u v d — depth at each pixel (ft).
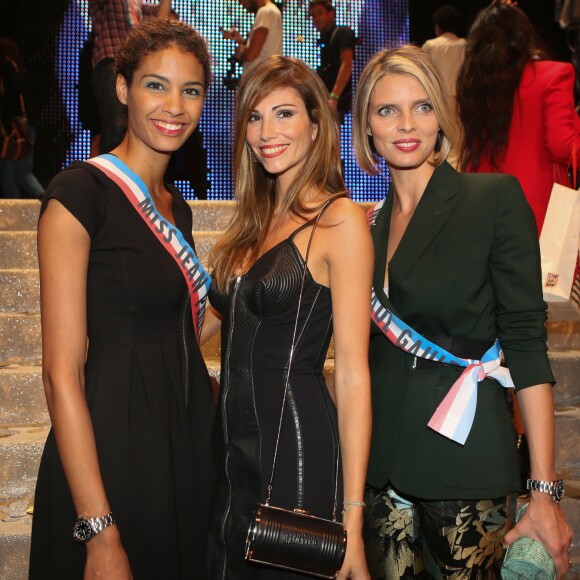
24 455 8.77
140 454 5.68
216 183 20.92
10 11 20.62
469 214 6.00
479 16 9.30
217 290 6.23
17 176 16.06
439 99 6.18
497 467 5.90
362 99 6.43
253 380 5.90
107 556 5.40
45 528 5.71
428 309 5.98
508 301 5.87
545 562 5.61
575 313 10.64
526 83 8.97
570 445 10.22
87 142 21.07
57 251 5.44
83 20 20.90
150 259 5.84
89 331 5.77
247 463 5.83
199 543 6.03
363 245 5.77
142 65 5.93
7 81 15.74
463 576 5.95
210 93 20.75
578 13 13.07
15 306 10.80
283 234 6.05
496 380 6.06
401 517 6.30
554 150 8.80
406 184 6.43
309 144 6.20
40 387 9.60
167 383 5.90
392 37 22.04
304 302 5.85
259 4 16.70
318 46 21.03
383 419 6.20
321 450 5.77
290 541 5.31
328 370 9.89
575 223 7.79
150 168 6.15
